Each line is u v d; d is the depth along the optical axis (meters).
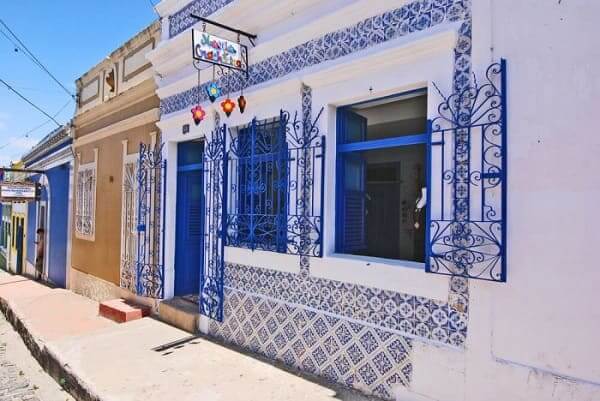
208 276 5.85
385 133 4.20
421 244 3.91
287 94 4.83
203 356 5.08
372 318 3.93
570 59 2.92
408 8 3.80
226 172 5.52
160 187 7.09
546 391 2.94
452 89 3.48
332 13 4.34
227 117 5.64
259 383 4.29
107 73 9.23
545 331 2.96
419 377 3.57
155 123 7.23
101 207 9.23
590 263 2.81
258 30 5.30
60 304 9.20
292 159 4.73
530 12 3.10
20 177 18.30
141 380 4.52
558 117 2.95
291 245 4.70
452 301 3.42
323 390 4.06
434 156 3.56
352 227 4.39
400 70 3.83
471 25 3.39
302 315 4.55
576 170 2.88
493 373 3.17
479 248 3.28
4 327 8.70
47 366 5.79
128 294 7.96
